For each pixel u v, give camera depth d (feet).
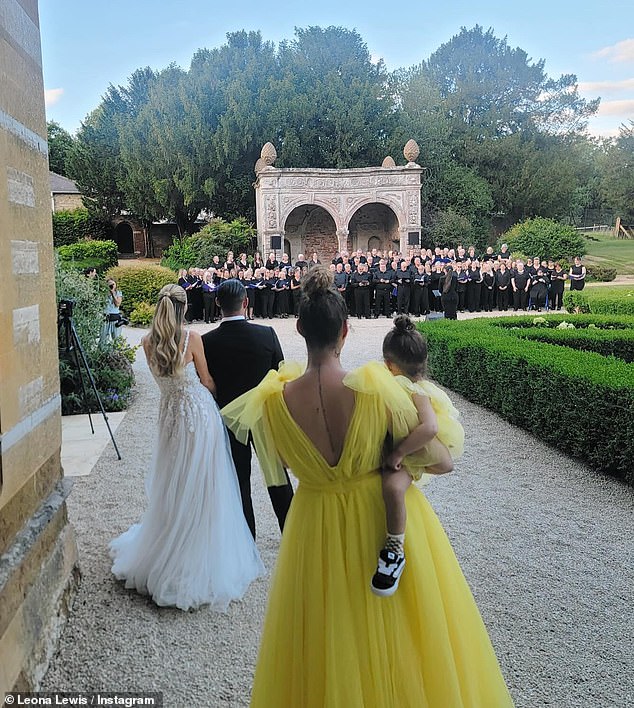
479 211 118.21
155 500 11.46
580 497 16.31
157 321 11.36
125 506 15.90
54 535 10.44
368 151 108.58
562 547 13.50
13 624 8.09
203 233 89.66
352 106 107.14
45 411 10.23
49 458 10.60
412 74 145.18
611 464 17.62
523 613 10.92
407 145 84.74
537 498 16.28
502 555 13.14
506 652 9.79
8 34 9.01
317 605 6.48
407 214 85.35
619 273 119.96
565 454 19.85
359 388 6.43
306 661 6.48
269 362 12.52
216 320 61.82
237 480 12.25
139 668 9.39
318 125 108.58
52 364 10.77
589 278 107.76
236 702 8.71
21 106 9.50
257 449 7.18
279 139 106.52
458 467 18.74
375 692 6.22
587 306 57.93
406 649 6.39
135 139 102.01
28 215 9.66
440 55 174.29
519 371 22.58
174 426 11.35
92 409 26.07
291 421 6.68
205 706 8.61
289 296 63.87
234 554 11.57
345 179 84.53
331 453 6.64
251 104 104.63
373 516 6.62
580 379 18.63
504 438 21.68
